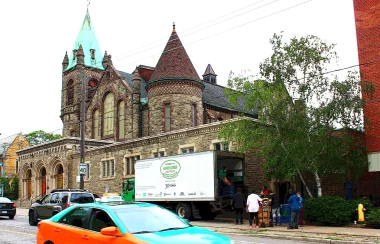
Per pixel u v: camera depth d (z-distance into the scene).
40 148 50.72
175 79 43.34
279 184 25.77
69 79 62.25
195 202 24.02
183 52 45.06
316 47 21.44
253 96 21.75
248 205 20.23
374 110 22.25
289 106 21.47
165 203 26.05
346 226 19.83
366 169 22.39
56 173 48.25
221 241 6.91
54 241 8.66
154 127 43.41
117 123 49.56
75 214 8.62
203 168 23.02
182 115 42.91
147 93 46.00
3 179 62.78
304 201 21.36
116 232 7.21
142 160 27.16
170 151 33.06
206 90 52.75
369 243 13.82
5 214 28.19
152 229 7.44
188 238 6.86
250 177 26.12
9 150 84.56
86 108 55.16
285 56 21.53
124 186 31.39
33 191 51.44
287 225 21.00
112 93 51.28
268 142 21.38
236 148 26.75
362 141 22.20
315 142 20.31
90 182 42.50
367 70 22.81
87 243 7.81
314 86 21.09
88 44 63.69
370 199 22.36
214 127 29.33
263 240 15.59
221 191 24.00
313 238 15.35
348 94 20.67
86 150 43.47
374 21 22.77
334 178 23.47
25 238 16.27
